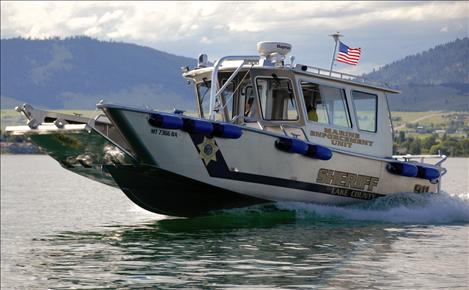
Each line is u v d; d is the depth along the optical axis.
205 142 16.23
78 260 13.56
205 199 17.17
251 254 13.37
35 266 13.45
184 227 17.02
